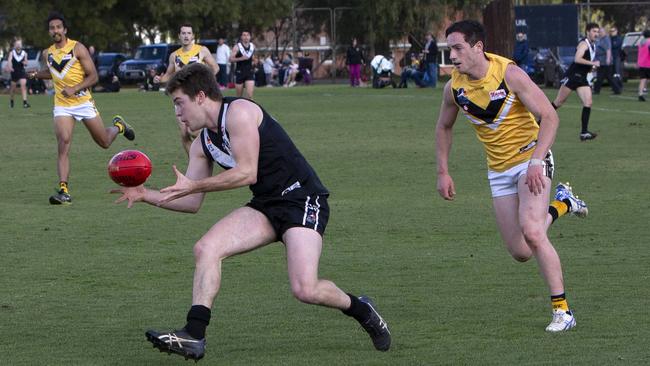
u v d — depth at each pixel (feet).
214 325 46.11
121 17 379.35
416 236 67.92
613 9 388.57
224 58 296.10
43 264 60.18
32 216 77.97
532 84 44.42
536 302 49.55
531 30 284.61
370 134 141.49
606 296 50.26
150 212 79.51
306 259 38.86
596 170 98.73
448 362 39.70
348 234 68.95
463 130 145.28
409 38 369.09
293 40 364.17
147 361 40.70
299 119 170.91
